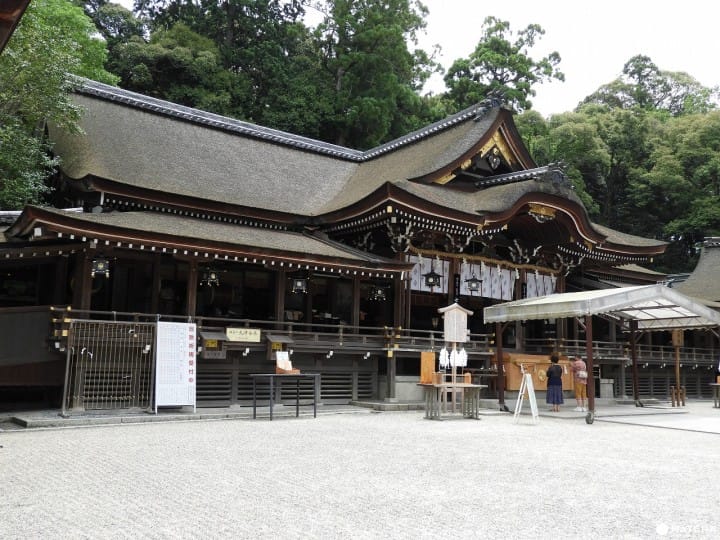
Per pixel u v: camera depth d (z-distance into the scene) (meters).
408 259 23.17
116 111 25.20
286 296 23.50
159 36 47.31
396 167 27.64
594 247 26.22
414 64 52.56
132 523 5.65
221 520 5.78
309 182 27.81
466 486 7.54
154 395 15.31
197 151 25.64
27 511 6.05
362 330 24.58
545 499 6.93
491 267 25.50
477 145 25.36
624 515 6.27
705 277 39.22
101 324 15.07
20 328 15.16
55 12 26.12
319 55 51.84
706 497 7.23
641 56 74.38
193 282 17.19
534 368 23.39
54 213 14.28
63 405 14.39
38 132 24.42
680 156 56.12
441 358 17.08
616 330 32.72
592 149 56.00
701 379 34.50
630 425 16.14
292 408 18.20
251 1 49.88
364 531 5.47
